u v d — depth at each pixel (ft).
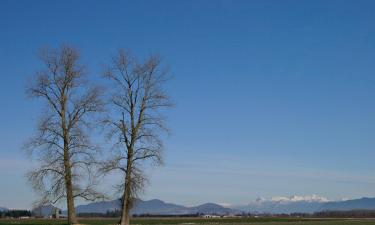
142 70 195.93
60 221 298.76
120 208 196.03
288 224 291.38
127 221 193.67
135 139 194.90
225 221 359.46
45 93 186.39
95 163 187.42
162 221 359.05
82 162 186.50
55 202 185.98
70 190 186.29
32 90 184.85
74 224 185.68
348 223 302.25
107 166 188.44
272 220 385.29
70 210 186.50
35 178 183.42
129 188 192.44
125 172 193.77
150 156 194.59
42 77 185.47
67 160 185.78
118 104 194.49
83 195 187.62
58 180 184.75
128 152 194.29
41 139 184.34
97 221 320.70
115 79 195.42
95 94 188.65
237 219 415.03
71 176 185.68
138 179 192.13
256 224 293.43
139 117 195.83
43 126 183.42
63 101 186.91
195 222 335.06
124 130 192.85
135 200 193.98
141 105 196.24
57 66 187.42
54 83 186.60
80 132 185.47
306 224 289.74
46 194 184.65
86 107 187.32
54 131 184.65
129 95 195.52
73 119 186.70
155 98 196.85
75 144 185.57
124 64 195.72
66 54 187.93
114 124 192.44
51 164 184.75
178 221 359.66
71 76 187.93
